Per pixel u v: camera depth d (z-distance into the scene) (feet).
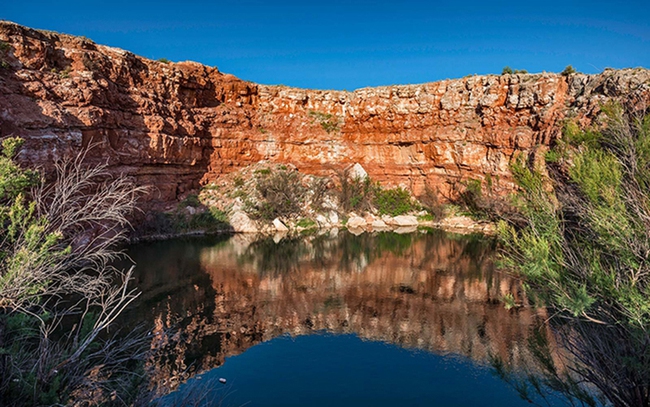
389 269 73.31
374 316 48.96
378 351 38.91
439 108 148.46
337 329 44.70
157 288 57.36
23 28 81.15
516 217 27.12
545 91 118.62
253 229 116.06
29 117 72.18
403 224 132.77
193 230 108.27
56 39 91.50
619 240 19.48
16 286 16.15
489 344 40.11
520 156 27.68
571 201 23.03
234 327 44.45
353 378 33.32
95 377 19.26
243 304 52.34
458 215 131.03
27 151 68.49
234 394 30.40
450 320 47.42
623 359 18.47
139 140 104.47
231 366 35.14
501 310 50.67
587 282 20.56
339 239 106.22
